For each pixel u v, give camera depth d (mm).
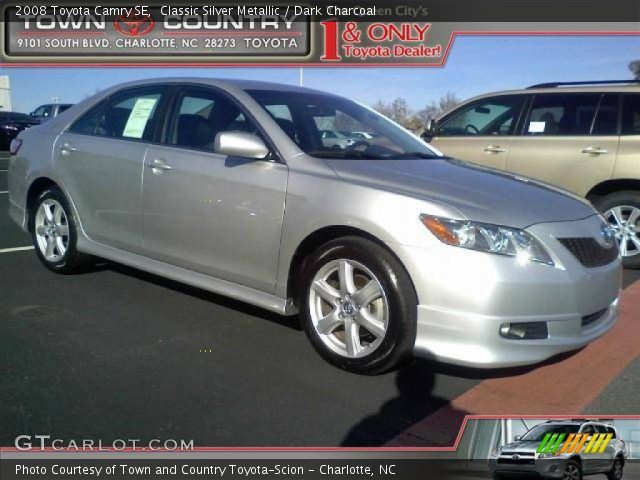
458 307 3090
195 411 3053
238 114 4082
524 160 6375
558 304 3182
